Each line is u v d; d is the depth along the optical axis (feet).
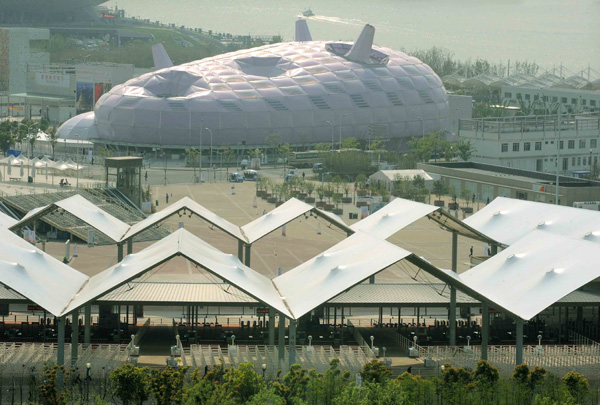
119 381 303.68
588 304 398.83
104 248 611.06
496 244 485.56
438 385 310.04
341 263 381.81
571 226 477.77
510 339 412.36
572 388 312.71
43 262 382.83
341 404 291.17
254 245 640.58
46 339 393.91
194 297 371.35
